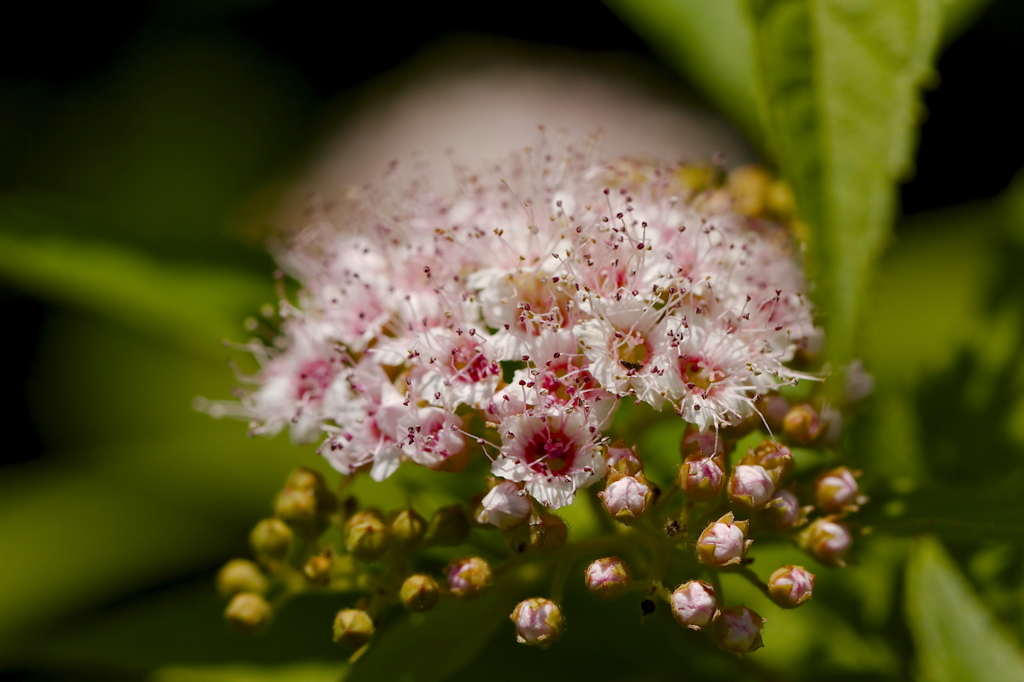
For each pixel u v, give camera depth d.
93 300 0.20
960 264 0.22
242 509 0.22
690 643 0.18
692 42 0.20
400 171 0.19
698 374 0.18
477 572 0.18
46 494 0.23
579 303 0.18
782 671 0.19
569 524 0.19
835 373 0.18
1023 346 0.20
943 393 0.20
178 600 0.20
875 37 0.18
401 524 0.18
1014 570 0.19
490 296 0.18
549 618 0.18
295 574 0.19
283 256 0.20
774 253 0.19
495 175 0.19
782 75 0.18
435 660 0.18
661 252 0.18
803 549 0.18
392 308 0.19
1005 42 0.25
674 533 0.18
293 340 0.19
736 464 0.18
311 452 0.21
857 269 0.18
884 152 0.18
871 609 0.19
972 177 0.25
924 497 0.18
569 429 0.18
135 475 0.23
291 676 0.19
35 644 0.19
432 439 0.18
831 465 0.19
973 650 0.19
